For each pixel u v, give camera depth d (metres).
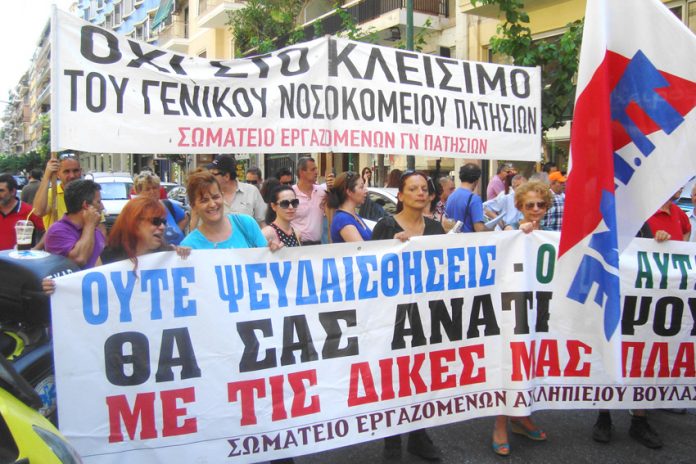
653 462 3.66
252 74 4.02
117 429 2.95
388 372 3.50
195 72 3.87
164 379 3.04
